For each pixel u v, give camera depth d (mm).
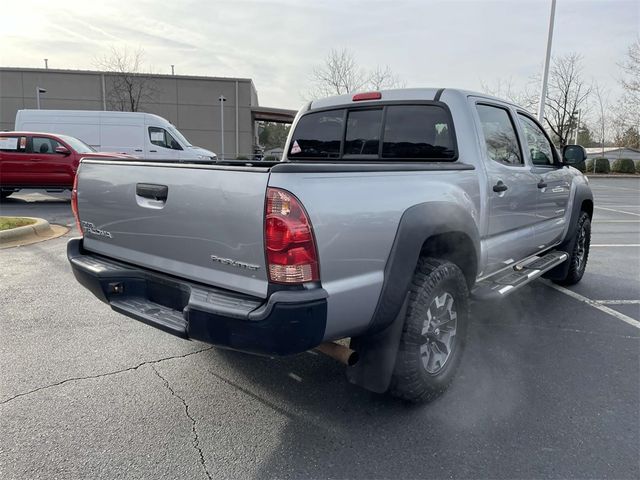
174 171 2773
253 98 40594
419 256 3158
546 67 16406
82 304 5016
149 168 2936
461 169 3451
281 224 2311
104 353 3889
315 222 2379
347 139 4465
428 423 2971
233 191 2469
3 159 13156
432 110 3895
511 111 4375
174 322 2779
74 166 13406
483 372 3648
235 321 2428
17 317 4633
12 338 4145
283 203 2318
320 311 2402
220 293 2611
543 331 4496
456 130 3727
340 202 2500
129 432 2840
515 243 4285
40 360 3744
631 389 3389
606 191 23328
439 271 3037
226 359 3824
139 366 3680
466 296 3365
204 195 2605
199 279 2758
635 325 4652
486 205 3715
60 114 17375
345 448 2723
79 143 14008
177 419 2986
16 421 2920
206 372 3607
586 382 3494
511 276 4254
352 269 2582
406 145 4062
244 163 3400
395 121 4117
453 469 2547
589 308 5156
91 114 17484
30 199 14805
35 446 2688
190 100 36719
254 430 2887
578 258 5977
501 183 3895
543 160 5066
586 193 5840
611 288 5930
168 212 2828
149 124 17859
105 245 3414
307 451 2693
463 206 3320
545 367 3738
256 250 2420
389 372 2902
